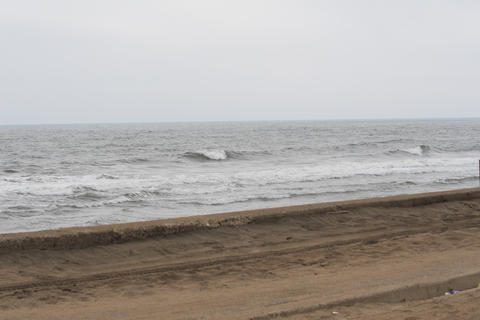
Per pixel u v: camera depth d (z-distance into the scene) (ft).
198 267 22.06
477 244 25.44
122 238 24.80
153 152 133.59
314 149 133.39
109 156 116.88
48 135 280.10
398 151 123.03
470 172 77.66
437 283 17.42
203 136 261.65
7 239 22.02
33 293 17.98
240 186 61.16
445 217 33.99
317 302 15.12
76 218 42.75
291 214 30.83
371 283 17.56
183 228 26.68
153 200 51.52
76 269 21.44
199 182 64.23
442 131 309.63
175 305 16.07
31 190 56.95
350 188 59.88
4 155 121.19
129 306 16.16
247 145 172.24
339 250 25.07
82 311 15.60
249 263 22.67
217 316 14.33
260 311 14.52
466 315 13.51
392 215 33.32
